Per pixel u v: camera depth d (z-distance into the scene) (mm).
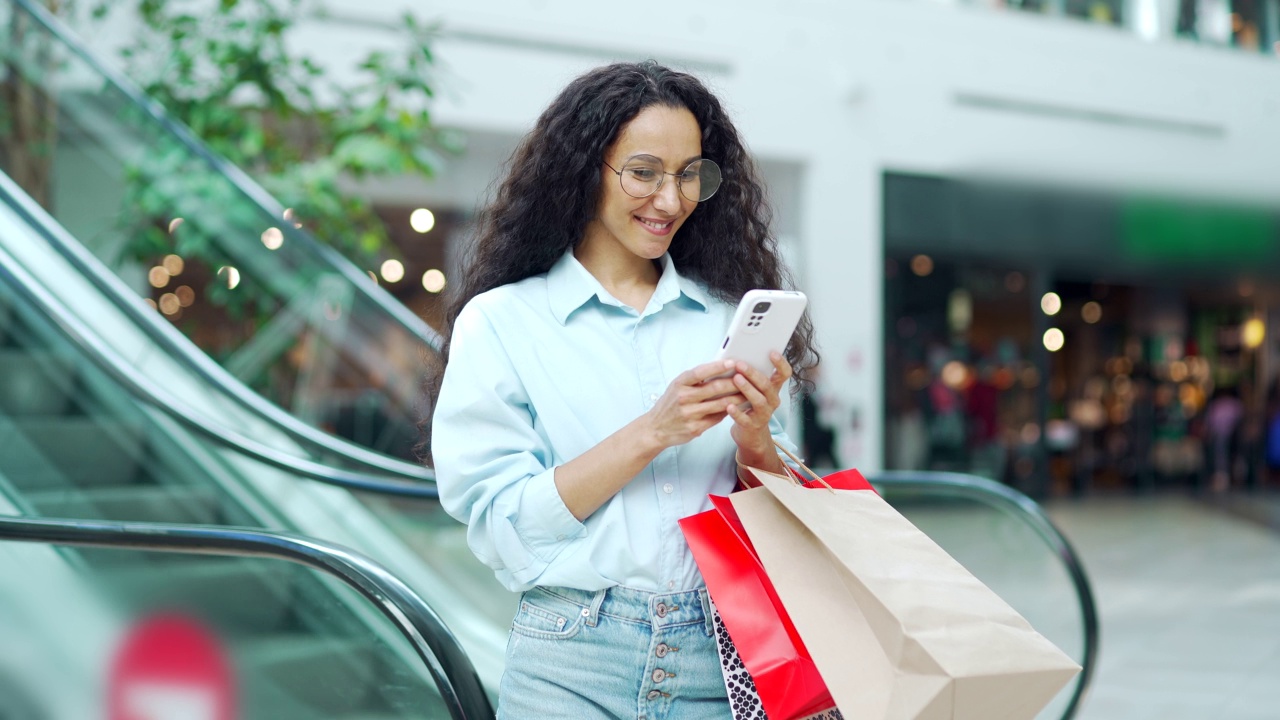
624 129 1328
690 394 1181
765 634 1220
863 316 10141
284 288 5285
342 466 3756
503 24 8656
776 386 1261
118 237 5254
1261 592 6699
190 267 5387
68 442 3654
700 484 1344
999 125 10609
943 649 1072
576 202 1364
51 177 5262
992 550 3588
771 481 1231
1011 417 11344
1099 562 7887
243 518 3689
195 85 5605
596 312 1369
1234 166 11438
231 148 5688
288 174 5578
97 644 2334
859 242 10102
